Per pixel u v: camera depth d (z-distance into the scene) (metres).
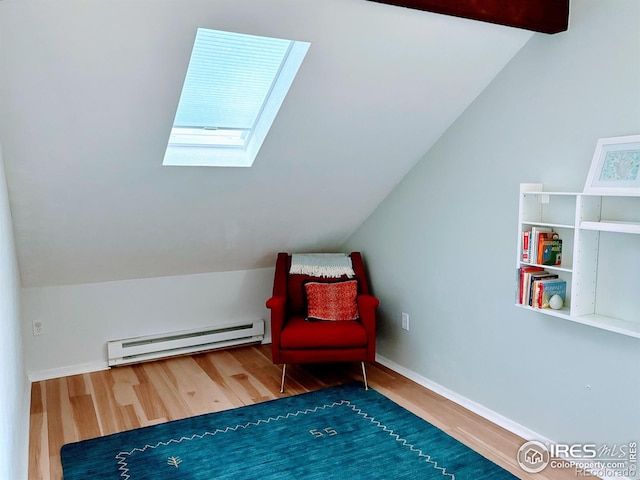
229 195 3.20
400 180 3.55
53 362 3.62
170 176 2.87
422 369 3.48
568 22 2.37
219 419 2.96
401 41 2.36
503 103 2.73
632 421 2.21
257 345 4.32
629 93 2.14
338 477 2.38
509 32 2.47
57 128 2.32
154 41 2.04
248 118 2.92
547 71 2.48
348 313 3.58
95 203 2.90
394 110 2.84
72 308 3.64
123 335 3.82
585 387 2.40
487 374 2.95
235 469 2.45
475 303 3.00
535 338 2.64
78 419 2.97
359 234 4.08
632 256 2.18
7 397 1.83
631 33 2.12
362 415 2.98
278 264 3.87
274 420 2.94
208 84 2.67
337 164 3.20
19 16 1.80
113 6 1.86
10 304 2.27
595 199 2.26
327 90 2.56
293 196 3.40
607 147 2.17
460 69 2.66
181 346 3.98
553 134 2.47
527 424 2.72
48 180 2.62
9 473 1.74
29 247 3.09
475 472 2.39
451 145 3.10
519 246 2.49
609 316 2.29
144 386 3.45
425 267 3.38
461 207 3.05
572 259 2.43
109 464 2.49
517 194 2.68
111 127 2.40
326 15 2.12
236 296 4.23
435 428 2.82
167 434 2.78
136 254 3.52
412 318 3.54
